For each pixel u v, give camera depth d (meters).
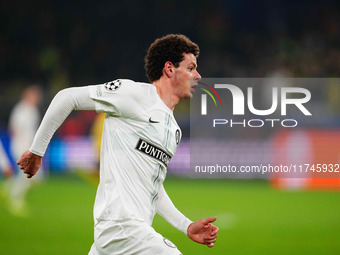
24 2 58.44
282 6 57.84
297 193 31.33
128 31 58.22
